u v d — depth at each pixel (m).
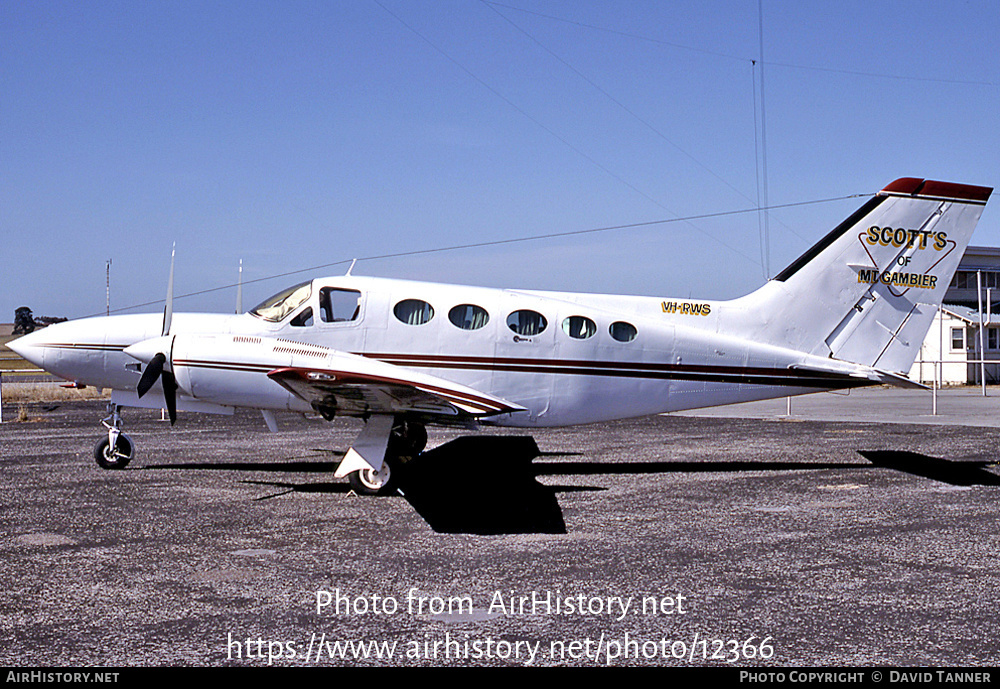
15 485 9.57
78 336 10.48
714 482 9.91
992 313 41.75
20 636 4.54
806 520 7.65
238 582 5.58
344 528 7.30
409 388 8.20
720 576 5.73
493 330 10.33
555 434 15.78
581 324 10.55
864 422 18.52
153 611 4.96
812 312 11.10
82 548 6.52
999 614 4.90
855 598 5.22
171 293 10.22
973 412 21.48
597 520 7.66
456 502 8.59
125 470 10.78
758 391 11.03
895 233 11.10
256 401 9.70
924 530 7.20
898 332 11.14
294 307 10.17
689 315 10.99
